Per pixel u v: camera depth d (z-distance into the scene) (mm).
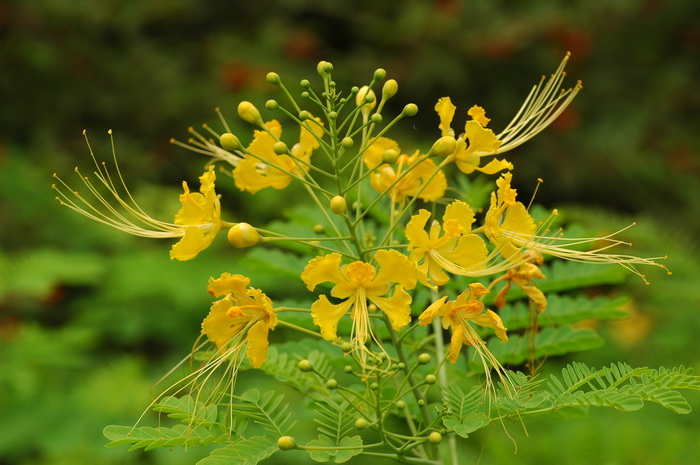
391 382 4332
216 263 10055
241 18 15109
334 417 3771
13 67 12938
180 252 3596
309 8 15078
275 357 4191
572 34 13062
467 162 3795
